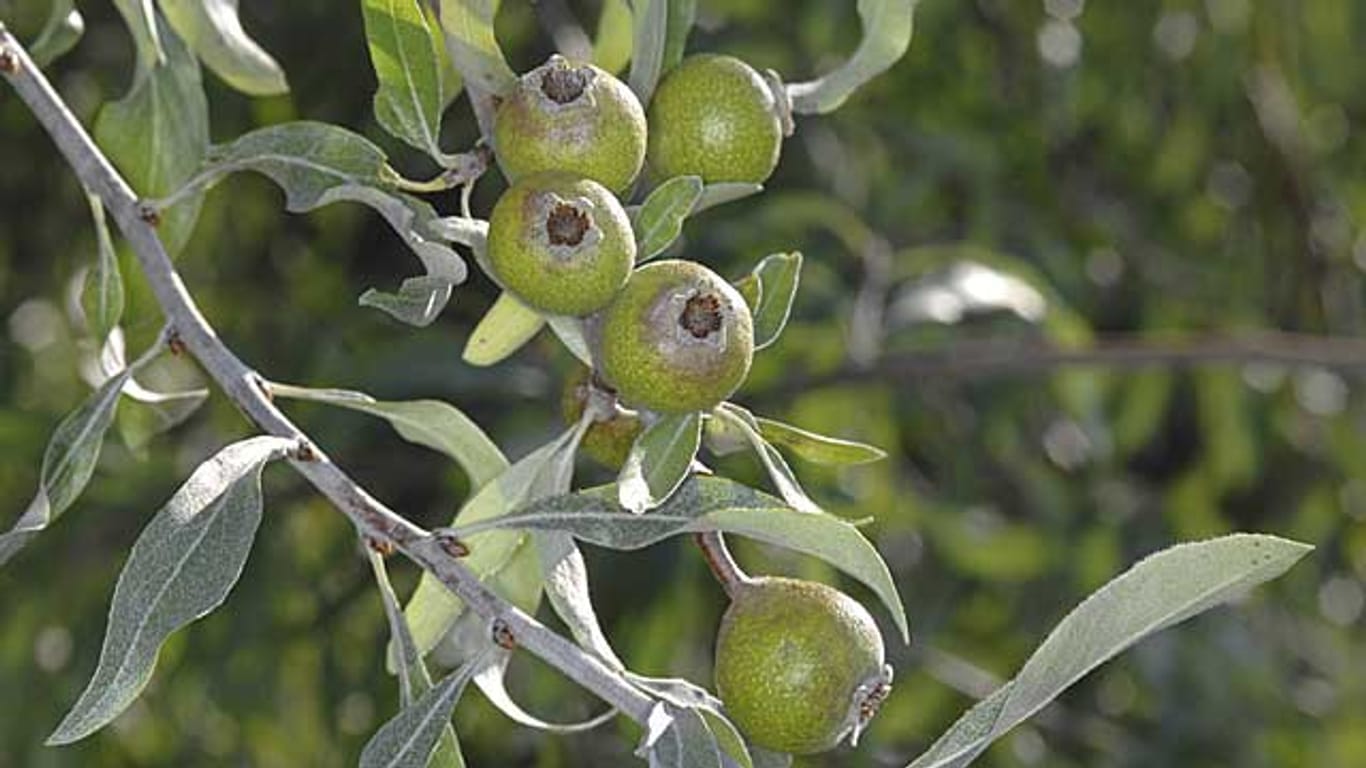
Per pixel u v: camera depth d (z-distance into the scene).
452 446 0.61
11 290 1.35
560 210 0.54
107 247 0.66
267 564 1.15
